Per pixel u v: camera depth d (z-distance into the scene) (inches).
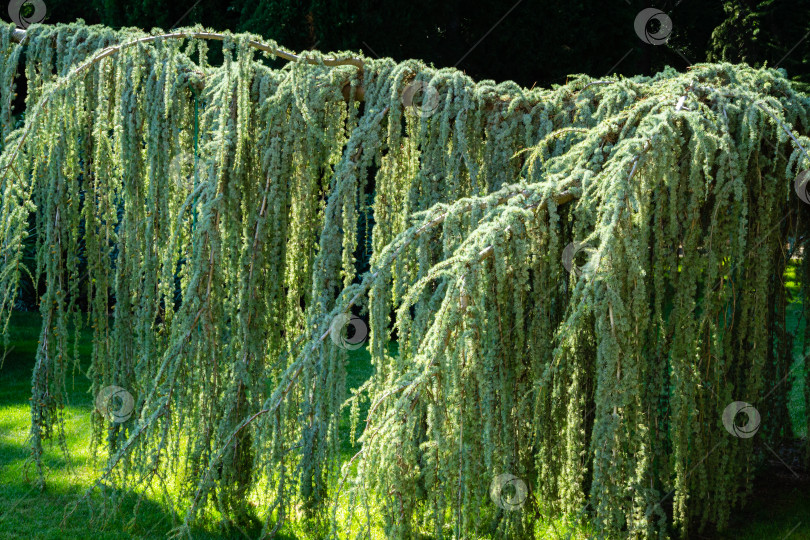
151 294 169.6
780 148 151.6
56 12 489.7
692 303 136.4
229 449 162.1
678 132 125.2
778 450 207.5
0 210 179.5
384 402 136.0
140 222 173.5
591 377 150.4
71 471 215.6
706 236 141.8
